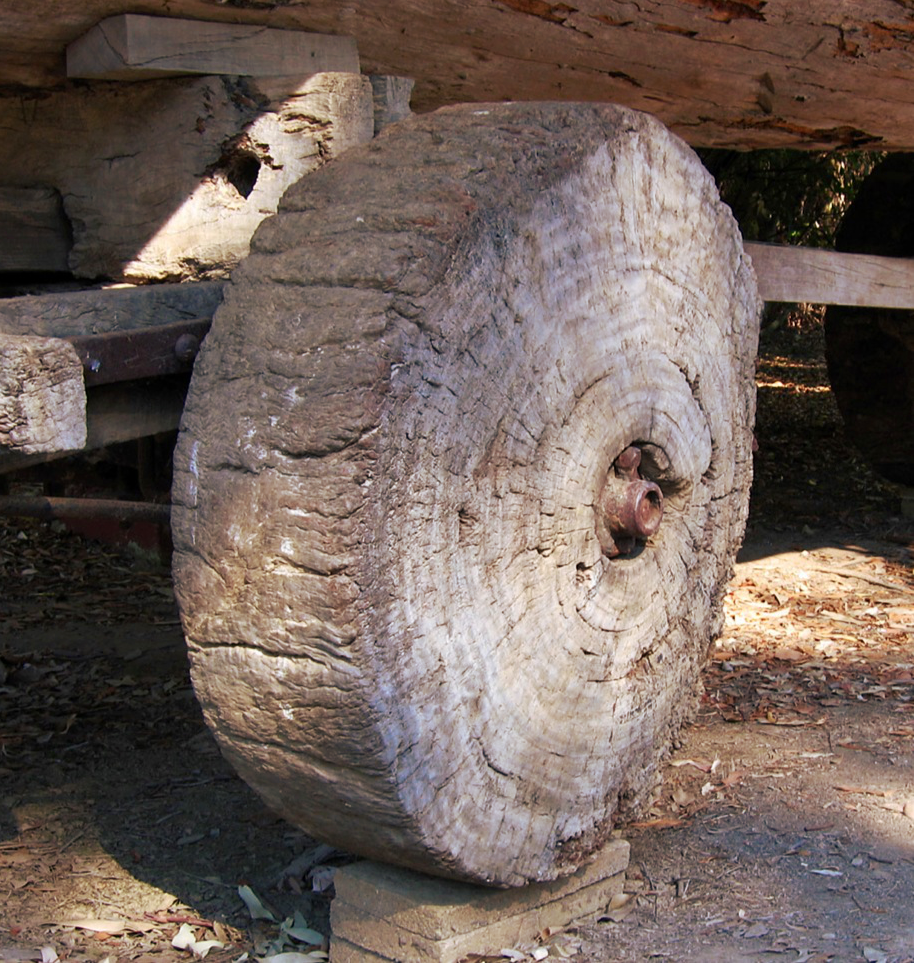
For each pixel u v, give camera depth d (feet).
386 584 8.34
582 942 10.46
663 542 11.57
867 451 28.19
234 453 8.46
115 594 21.88
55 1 11.03
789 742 15.53
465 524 9.11
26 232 13.00
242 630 8.47
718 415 12.19
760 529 27.27
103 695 16.97
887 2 17.11
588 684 10.49
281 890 11.60
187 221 12.14
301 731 8.48
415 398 8.46
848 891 11.44
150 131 12.25
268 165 12.03
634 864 12.10
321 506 8.12
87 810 13.35
